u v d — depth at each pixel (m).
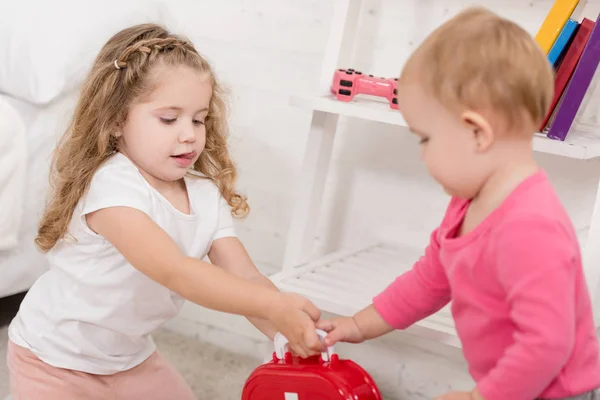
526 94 0.80
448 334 1.14
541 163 1.43
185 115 1.10
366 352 1.62
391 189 1.57
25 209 1.50
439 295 0.99
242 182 1.70
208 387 1.56
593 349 0.86
